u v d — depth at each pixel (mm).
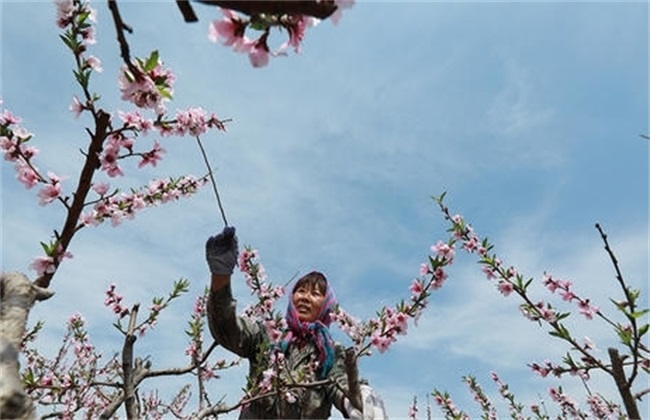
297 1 1074
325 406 3141
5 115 2410
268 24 1402
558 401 5312
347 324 4152
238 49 1419
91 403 4852
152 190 3312
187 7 1055
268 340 3197
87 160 1975
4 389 1094
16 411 1098
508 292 3934
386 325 3480
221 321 2785
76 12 2123
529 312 3832
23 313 1330
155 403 5957
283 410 3064
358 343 4020
